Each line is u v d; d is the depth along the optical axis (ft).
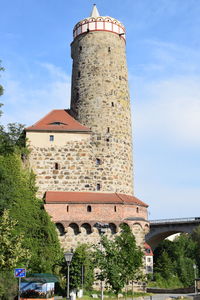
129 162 184.34
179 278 285.23
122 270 113.19
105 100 184.65
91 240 159.63
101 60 190.19
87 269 139.44
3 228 102.32
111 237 161.48
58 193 167.94
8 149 154.30
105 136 179.93
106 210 164.04
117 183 175.73
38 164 172.04
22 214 150.71
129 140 187.42
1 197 129.08
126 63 199.41
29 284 110.01
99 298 134.31
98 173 174.91
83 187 171.83
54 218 159.22
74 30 203.00
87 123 181.98
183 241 351.67
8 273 108.99
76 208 162.30
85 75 189.78
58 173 172.04
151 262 274.16
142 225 168.76
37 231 152.97
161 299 141.90
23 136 177.06
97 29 194.59
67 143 176.35
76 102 189.06
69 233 160.04
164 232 251.80
